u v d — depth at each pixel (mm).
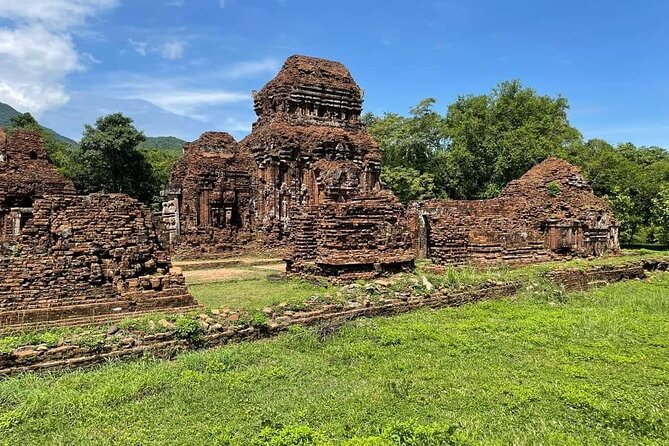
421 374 9445
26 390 8195
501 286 18328
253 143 35938
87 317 12930
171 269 15281
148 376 8945
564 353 10852
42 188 22016
